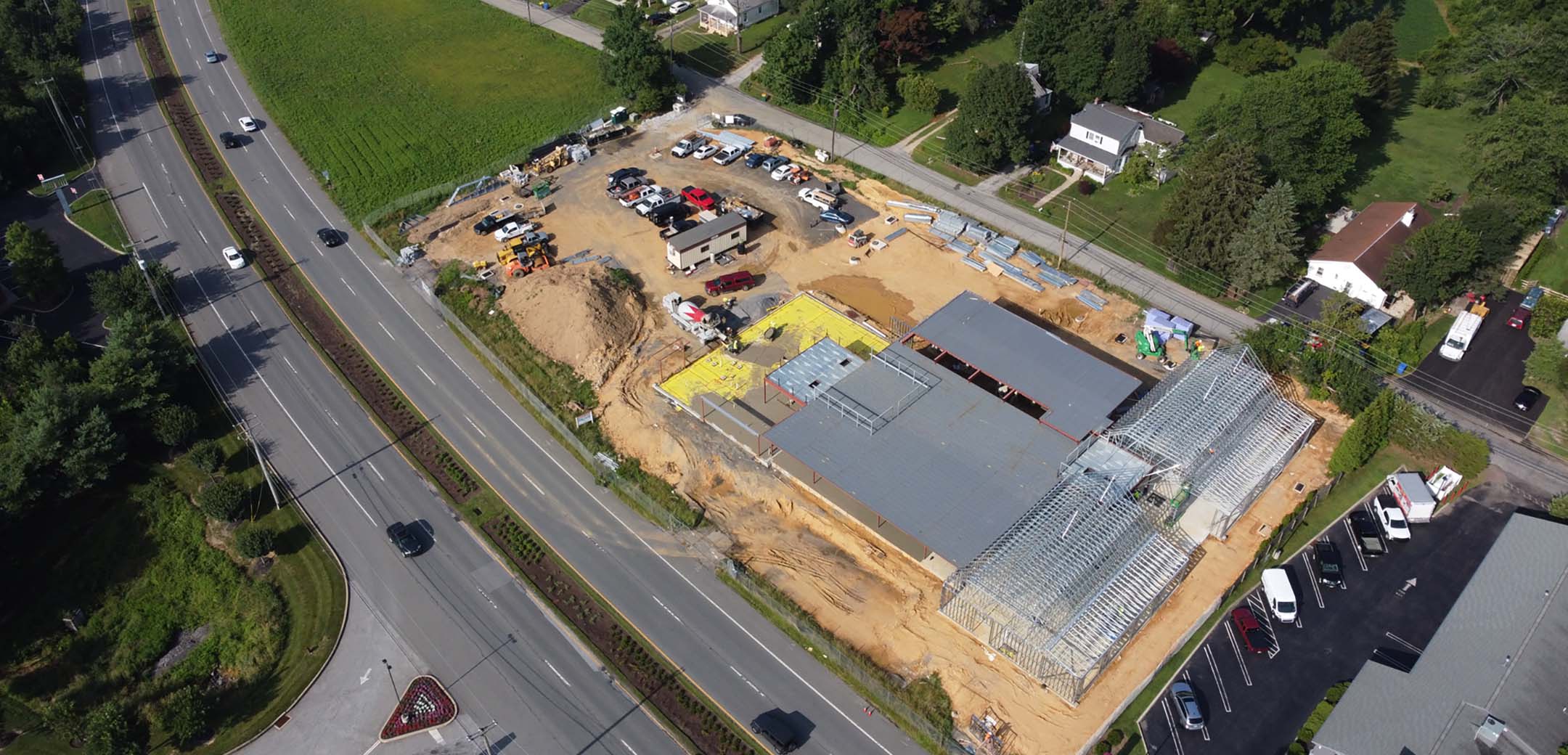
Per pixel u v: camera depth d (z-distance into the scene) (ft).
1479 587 244.22
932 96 440.04
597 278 343.26
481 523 277.85
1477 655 226.79
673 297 340.80
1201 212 337.52
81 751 232.53
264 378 324.19
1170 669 238.27
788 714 231.91
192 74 493.36
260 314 350.43
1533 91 396.98
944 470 263.08
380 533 274.98
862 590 255.91
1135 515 252.83
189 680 244.83
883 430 275.39
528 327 336.29
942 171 414.62
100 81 486.38
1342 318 319.88
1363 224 358.64
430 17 545.85
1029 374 293.43
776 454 286.05
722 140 434.71
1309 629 245.86
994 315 315.99
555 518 278.87
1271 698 231.30
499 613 254.88
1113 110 415.23
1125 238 373.61
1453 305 339.57
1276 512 272.92
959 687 233.76
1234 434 277.23
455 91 478.18
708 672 240.73
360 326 345.51
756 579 258.37
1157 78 459.32
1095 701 229.45
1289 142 342.23
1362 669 231.71
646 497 279.69
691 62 497.87
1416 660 236.84
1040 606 230.68
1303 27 483.10
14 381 301.84
